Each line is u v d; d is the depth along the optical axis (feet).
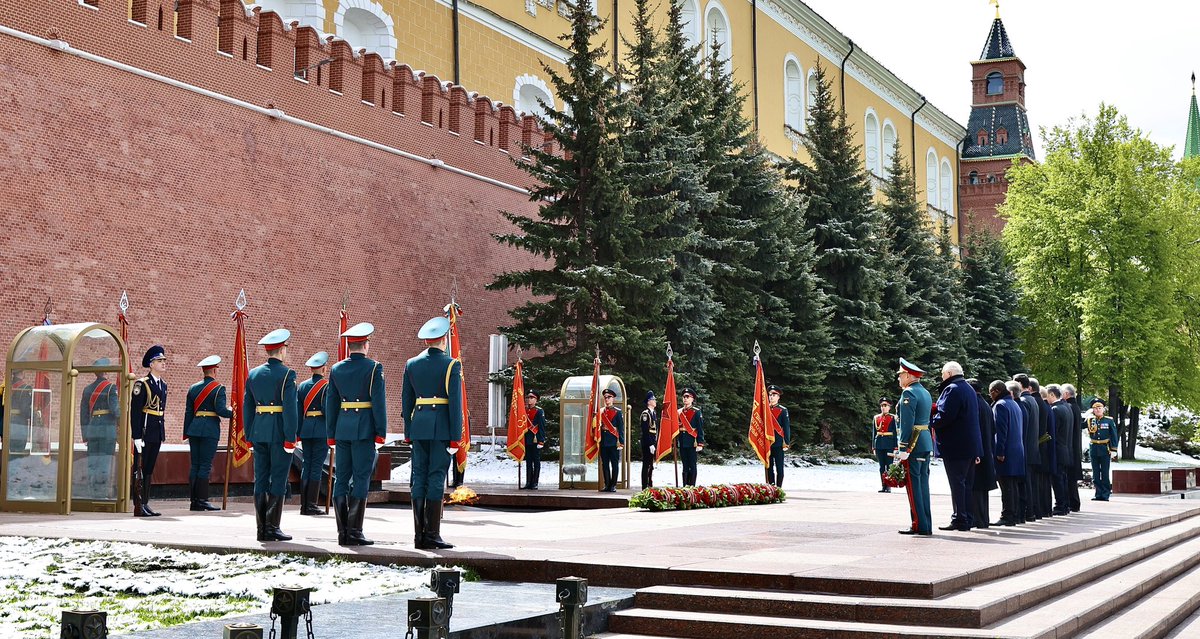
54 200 65.10
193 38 74.84
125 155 69.62
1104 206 158.71
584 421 67.97
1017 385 50.11
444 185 98.07
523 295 108.47
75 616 14.14
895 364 135.85
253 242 78.43
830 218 127.03
